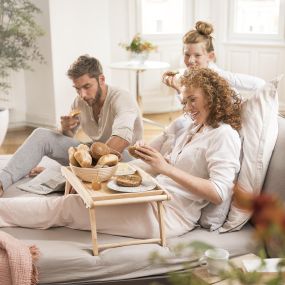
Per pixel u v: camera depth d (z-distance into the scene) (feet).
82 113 10.46
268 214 2.48
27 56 19.39
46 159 10.87
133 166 8.38
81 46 20.49
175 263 7.13
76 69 9.55
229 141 7.39
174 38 23.41
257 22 23.17
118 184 7.37
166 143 9.45
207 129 7.73
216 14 23.66
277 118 8.11
